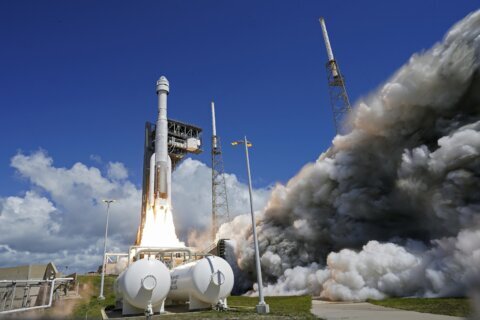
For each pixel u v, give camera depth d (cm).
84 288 5016
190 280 2475
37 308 2786
